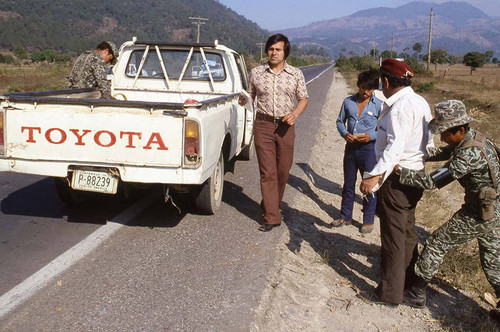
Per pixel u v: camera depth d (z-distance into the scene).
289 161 5.37
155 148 4.55
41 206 5.94
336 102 23.16
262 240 5.08
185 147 4.54
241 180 7.49
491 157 3.59
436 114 3.56
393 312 4.10
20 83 26.52
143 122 4.53
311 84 36.56
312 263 4.80
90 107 4.57
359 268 4.90
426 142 3.77
